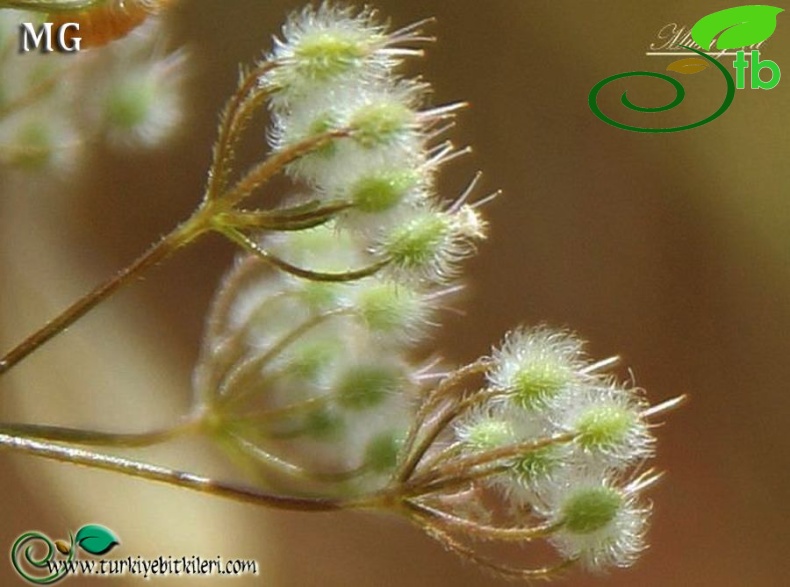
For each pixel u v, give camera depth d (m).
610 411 0.05
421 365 0.06
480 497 0.06
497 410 0.05
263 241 0.05
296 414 0.05
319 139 0.05
